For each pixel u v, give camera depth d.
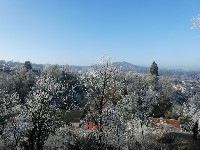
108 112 38.75
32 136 35.62
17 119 39.03
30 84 110.94
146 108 53.31
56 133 44.19
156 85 112.31
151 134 47.72
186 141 44.12
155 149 43.69
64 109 48.62
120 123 42.28
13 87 102.62
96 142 39.56
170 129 58.88
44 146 43.03
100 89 36.56
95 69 36.88
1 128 41.00
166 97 101.44
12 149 40.09
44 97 36.25
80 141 42.34
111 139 40.00
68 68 144.88
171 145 44.03
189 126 71.81
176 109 96.31
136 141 44.69
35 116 35.84
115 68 36.94
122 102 45.69
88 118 38.84
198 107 76.31
